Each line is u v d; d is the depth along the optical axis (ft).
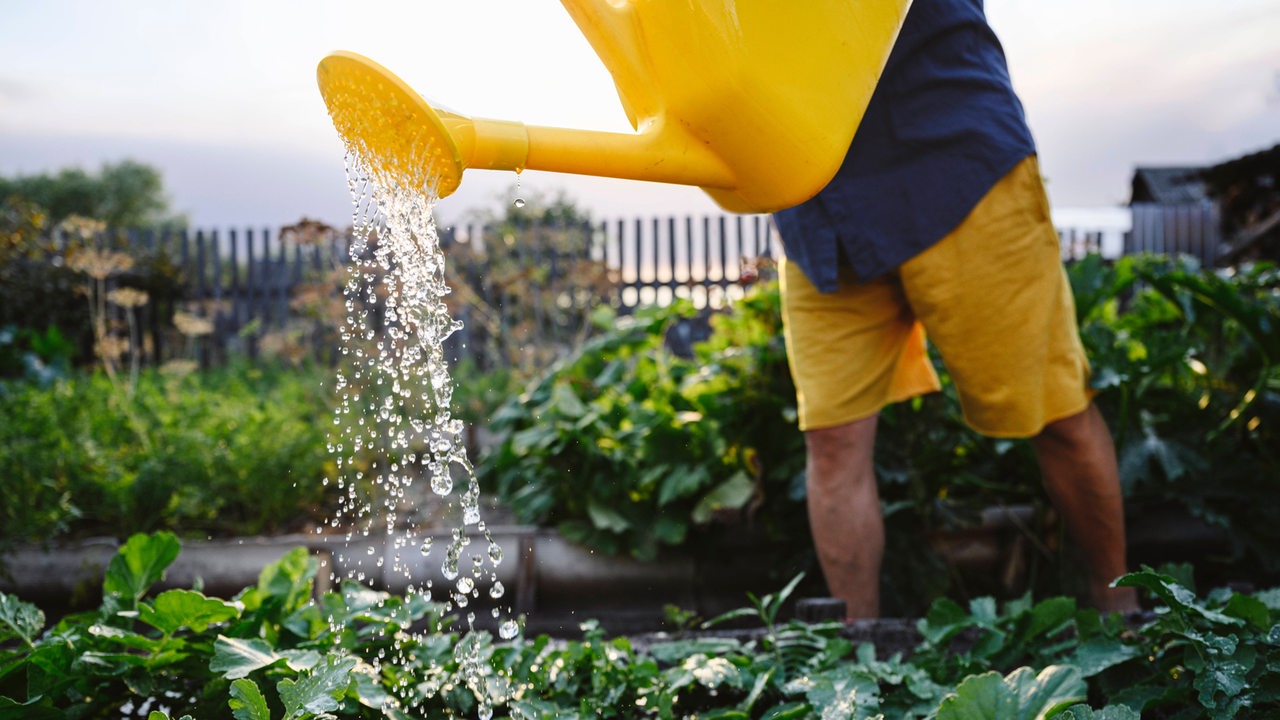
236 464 11.94
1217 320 10.83
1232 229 37.81
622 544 10.06
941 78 6.20
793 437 10.12
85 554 9.84
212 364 30.96
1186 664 4.21
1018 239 6.28
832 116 4.48
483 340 26.43
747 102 4.27
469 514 4.32
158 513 11.55
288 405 15.71
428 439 4.37
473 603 9.55
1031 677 4.02
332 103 3.88
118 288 29.96
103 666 4.41
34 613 4.74
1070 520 7.20
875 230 6.44
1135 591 7.22
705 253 33.83
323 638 4.83
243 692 3.61
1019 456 9.26
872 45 4.61
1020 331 6.38
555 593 9.79
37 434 12.43
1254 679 3.95
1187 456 9.20
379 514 11.57
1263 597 4.90
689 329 25.66
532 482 11.23
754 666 5.10
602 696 4.81
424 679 4.75
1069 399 6.64
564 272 25.68
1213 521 8.94
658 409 11.28
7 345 21.91
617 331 13.44
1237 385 10.61
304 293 19.26
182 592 4.35
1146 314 12.62
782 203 4.64
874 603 7.16
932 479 9.60
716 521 9.97
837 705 4.13
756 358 10.69
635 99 4.40
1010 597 9.36
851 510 7.06
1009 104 6.29
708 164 4.43
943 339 6.54
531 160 4.08
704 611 9.31
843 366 7.04
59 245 28.86
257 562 9.43
